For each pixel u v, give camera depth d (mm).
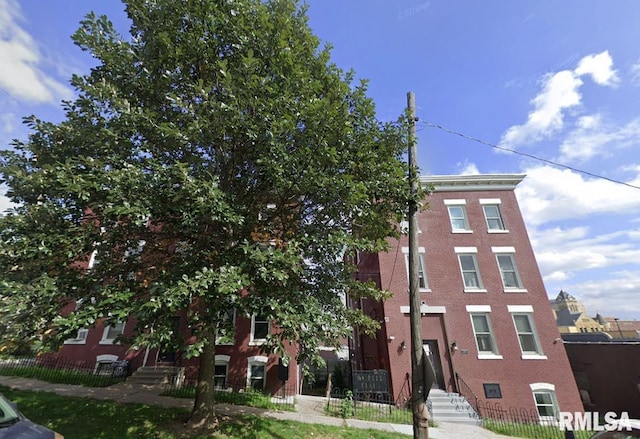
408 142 8586
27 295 5828
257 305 7121
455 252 17469
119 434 8125
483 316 16438
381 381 14242
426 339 15914
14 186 7031
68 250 6594
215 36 8109
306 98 7770
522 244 17719
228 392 13141
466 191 18859
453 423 12945
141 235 8320
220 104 7020
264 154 7453
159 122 7875
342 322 8625
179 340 6969
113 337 15938
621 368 17141
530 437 11656
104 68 8195
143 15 8008
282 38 8125
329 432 9648
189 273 7043
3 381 12375
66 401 10086
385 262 17125
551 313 16359
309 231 8102
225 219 6934
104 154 7336
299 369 15516
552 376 15156
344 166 8266
